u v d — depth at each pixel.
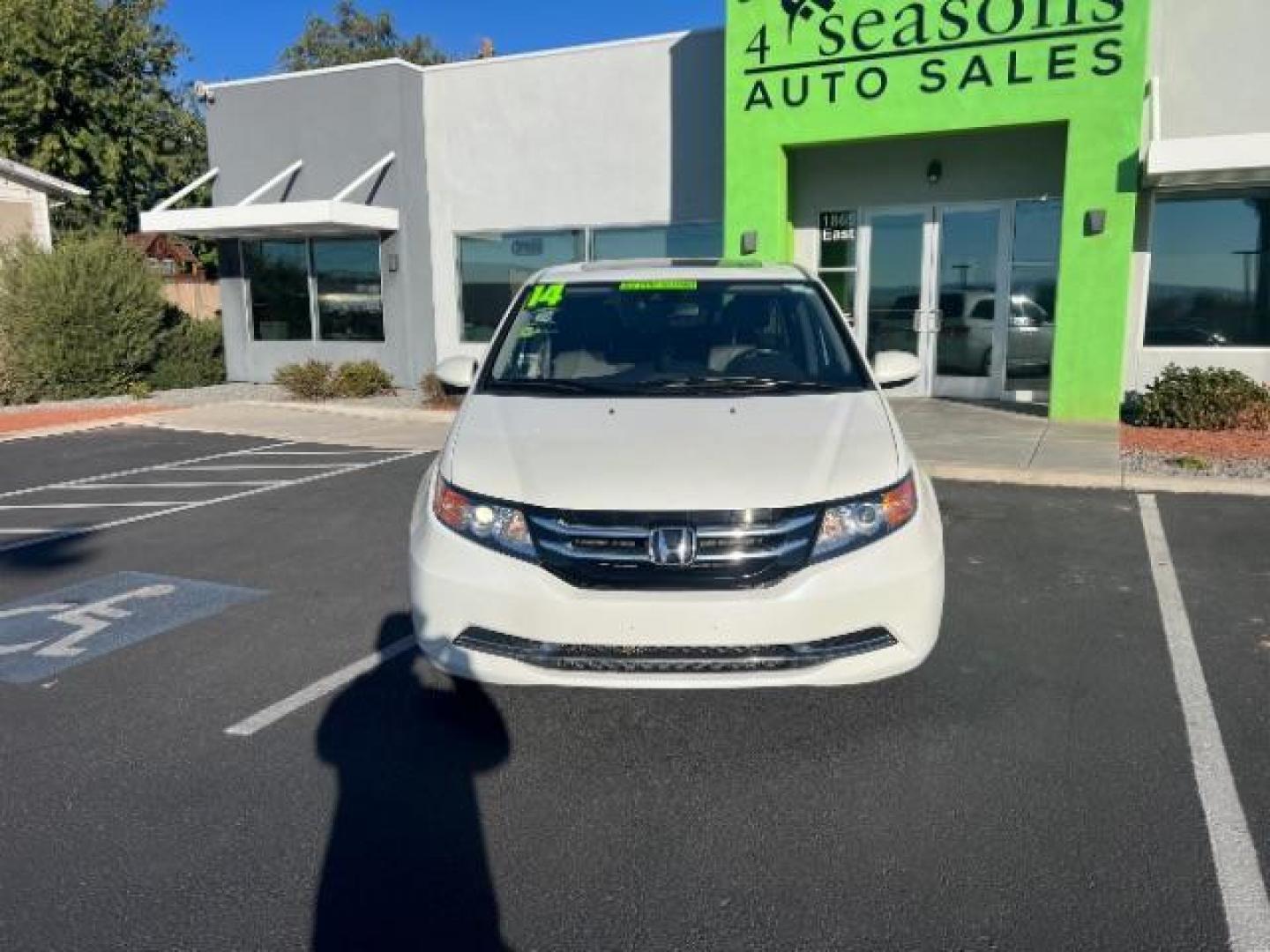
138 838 3.19
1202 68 11.28
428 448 11.07
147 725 4.02
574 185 15.11
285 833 3.21
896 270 13.21
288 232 16.36
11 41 22.88
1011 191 12.42
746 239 12.30
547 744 3.78
